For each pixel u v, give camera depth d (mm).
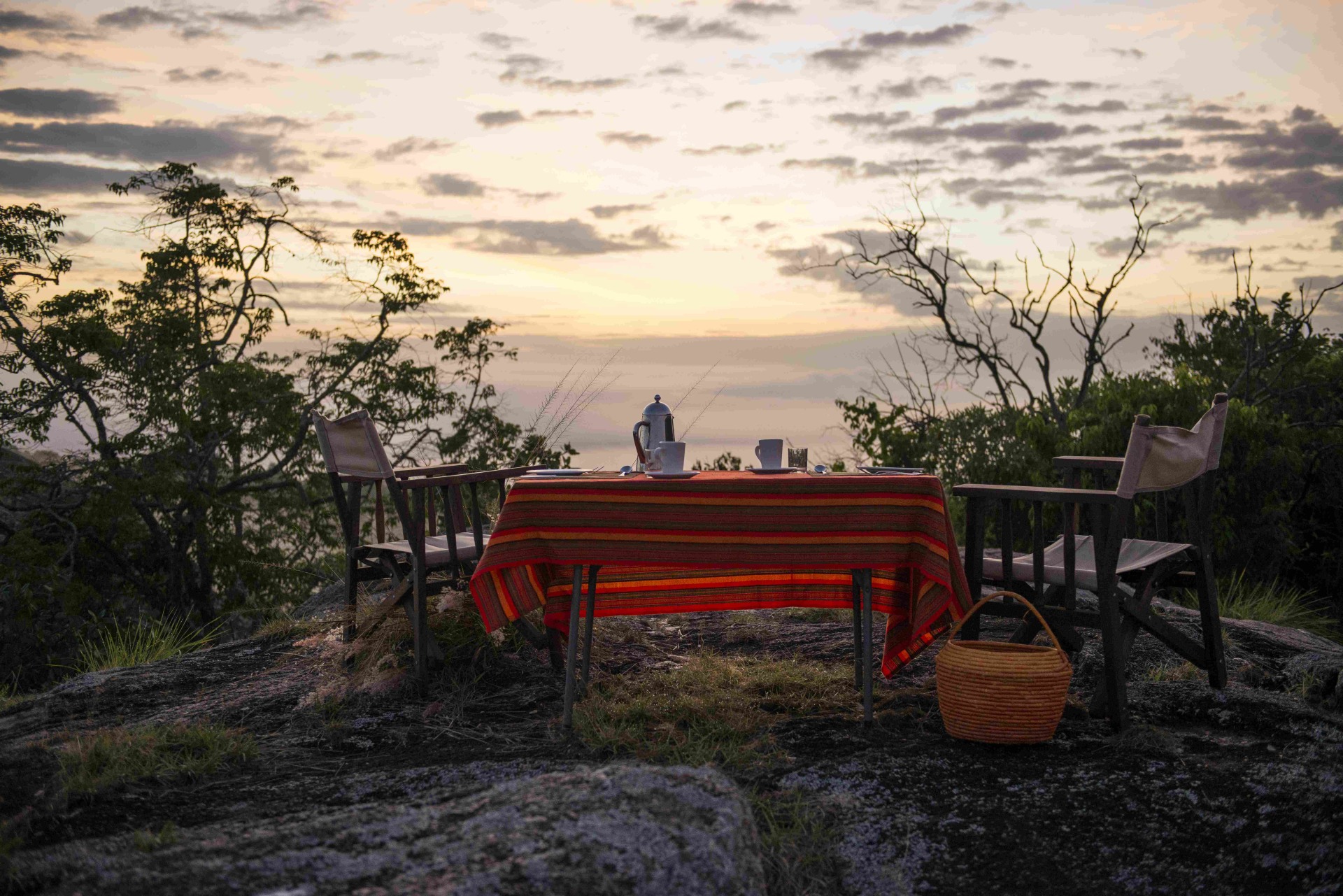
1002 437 8602
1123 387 8695
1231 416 8117
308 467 19125
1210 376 10977
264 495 19469
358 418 3689
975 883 2195
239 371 17641
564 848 1756
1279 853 2219
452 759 2959
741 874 1801
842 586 3830
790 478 3225
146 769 2822
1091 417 8617
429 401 19953
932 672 3838
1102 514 3150
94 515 15906
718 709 3322
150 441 17203
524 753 3014
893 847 2336
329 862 1760
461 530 4621
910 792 2607
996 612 3381
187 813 2557
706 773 2162
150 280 19000
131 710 3596
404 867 1725
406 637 3990
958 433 8727
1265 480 8281
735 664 3986
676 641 4520
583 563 3232
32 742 3121
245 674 4078
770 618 4941
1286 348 10742
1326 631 6578
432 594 3809
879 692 3551
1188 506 3533
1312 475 9703
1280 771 2598
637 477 3328
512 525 3227
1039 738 2881
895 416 11211
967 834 2385
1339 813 2316
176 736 3105
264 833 1979
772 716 3322
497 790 2098
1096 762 2781
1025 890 2166
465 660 3947
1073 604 3221
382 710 3514
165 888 1686
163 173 18578
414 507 3812
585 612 3762
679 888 1707
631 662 4121
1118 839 2342
